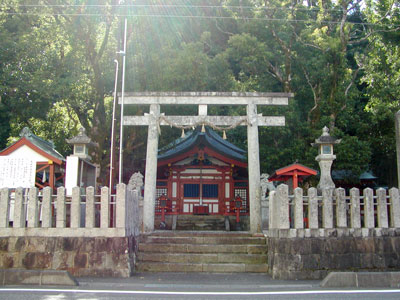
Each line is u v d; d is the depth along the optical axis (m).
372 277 9.72
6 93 20.70
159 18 22.38
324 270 11.12
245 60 21.81
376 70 23.23
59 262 11.30
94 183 15.92
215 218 23.09
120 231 11.43
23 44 20.05
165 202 22.48
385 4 22.16
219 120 15.62
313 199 11.61
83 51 22.17
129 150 22.80
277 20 21.84
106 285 9.88
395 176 24.70
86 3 21.64
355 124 23.11
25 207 11.91
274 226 12.05
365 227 11.66
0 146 22.52
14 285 9.67
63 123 25.61
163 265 12.09
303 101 22.77
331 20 24.80
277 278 11.05
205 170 24.05
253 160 15.09
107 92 23.95
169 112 21.66
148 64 21.31
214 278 11.10
